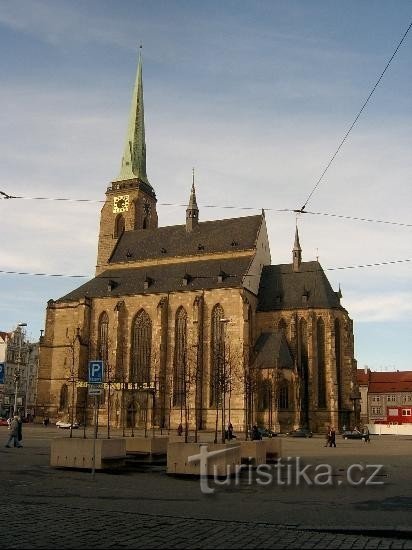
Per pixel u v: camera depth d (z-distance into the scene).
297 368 98.94
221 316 103.56
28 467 31.19
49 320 117.19
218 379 83.62
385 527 15.31
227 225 120.88
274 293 111.19
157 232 128.25
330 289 111.12
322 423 100.19
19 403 154.88
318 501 20.72
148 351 108.50
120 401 104.12
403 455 48.00
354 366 107.62
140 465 34.19
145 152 143.38
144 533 14.27
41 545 12.70
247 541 13.61
